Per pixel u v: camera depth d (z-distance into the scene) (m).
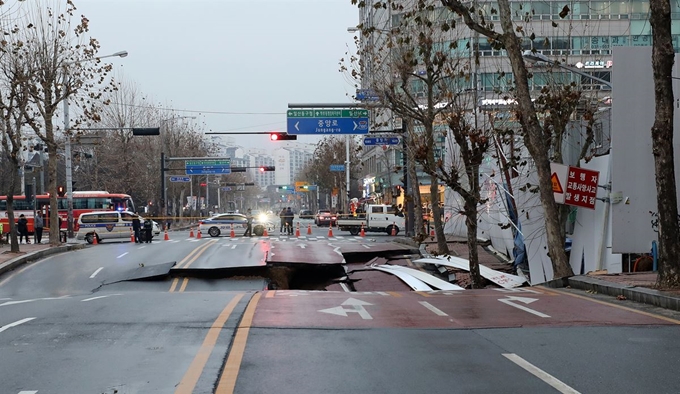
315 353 7.95
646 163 16.73
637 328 9.58
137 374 7.01
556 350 8.10
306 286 23.94
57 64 31.20
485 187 29.31
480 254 27.78
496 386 6.48
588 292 14.27
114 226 39.06
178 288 20.88
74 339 8.98
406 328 9.70
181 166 73.69
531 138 16.98
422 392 6.29
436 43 27.11
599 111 24.97
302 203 172.62
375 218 47.84
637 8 40.88
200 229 46.12
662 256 12.71
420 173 58.28
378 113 31.30
